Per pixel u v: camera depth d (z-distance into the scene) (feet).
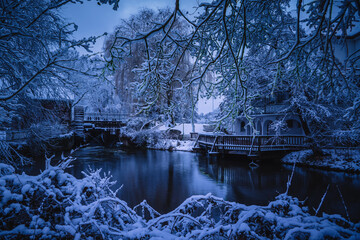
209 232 6.17
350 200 26.86
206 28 9.54
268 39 10.52
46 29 13.56
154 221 7.21
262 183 36.60
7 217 6.23
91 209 6.55
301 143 54.08
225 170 47.42
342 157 45.42
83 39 7.67
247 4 9.04
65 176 8.05
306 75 10.33
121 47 7.64
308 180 36.70
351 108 9.72
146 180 39.99
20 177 7.13
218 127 10.26
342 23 7.27
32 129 23.99
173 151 81.41
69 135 72.08
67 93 17.57
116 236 7.46
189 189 34.12
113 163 56.34
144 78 9.29
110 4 5.83
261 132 73.20
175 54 10.28
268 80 30.96
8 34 8.52
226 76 10.57
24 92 13.89
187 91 10.18
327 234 5.16
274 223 6.63
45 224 6.42
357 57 8.87
